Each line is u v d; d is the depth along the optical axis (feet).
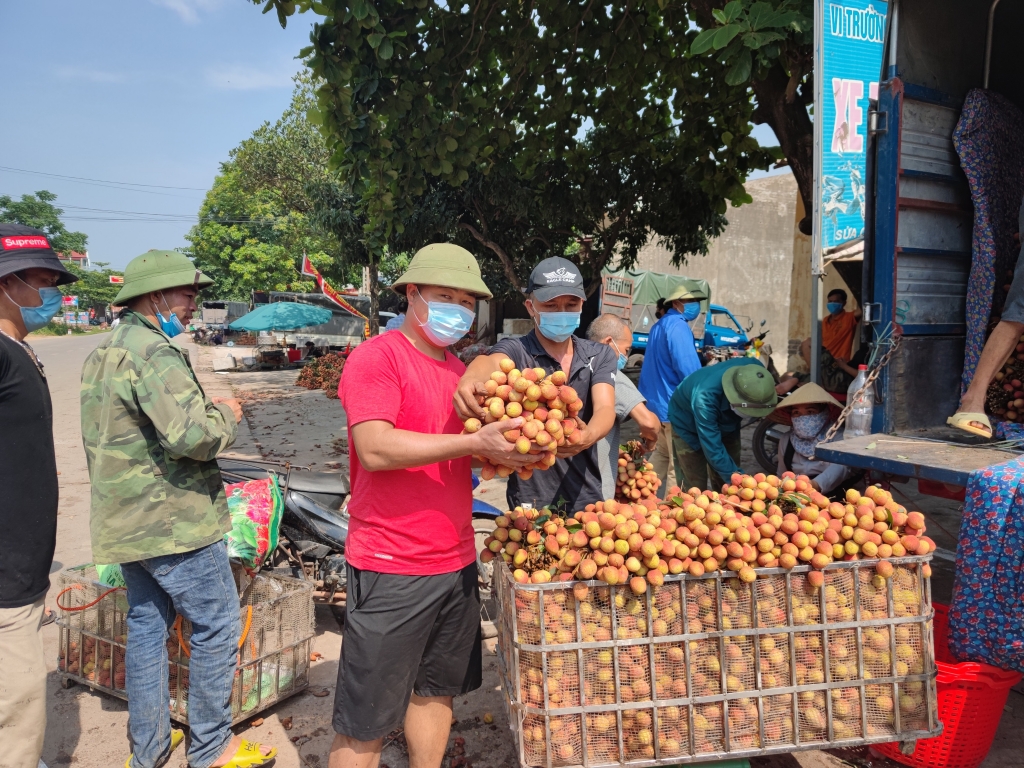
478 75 27.78
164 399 8.21
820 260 13.62
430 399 7.55
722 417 15.70
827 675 7.80
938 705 8.64
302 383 59.26
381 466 6.88
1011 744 9.87
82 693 11.71
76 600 11.66
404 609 7.32
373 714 7.34
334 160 26.17
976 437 12.32
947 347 13.82
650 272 59.41
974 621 8.72
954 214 13.82
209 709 9.12
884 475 12.98
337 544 13.85
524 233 48.29
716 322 69.56
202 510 8.91
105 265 287.48
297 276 135.74
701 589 7.64
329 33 22.07
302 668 11.64
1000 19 14.38
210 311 120.47
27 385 7.66
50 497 7.93
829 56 12.92
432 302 7.47
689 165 35.70
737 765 7.97
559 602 7.52
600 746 7.56
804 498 8.19
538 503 10.23
